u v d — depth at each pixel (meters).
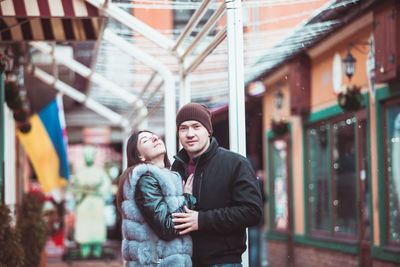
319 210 10.73
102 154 18.50
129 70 9.79
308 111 10.78
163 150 4.05
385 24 7.40
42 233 8.55
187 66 6.75
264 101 13.20
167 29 8.09
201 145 3.98
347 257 9.23
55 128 11.13
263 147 13.52
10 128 9.62
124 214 3.85
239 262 3.92
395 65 7.22
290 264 11.90
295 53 10.19
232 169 3.89
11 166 9.61
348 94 8.45
